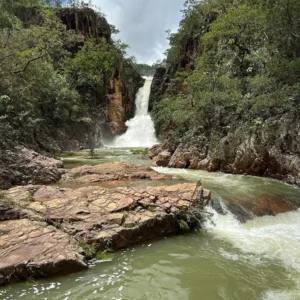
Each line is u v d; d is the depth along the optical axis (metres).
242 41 20.86
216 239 7.69
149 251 6.86
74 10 46.81
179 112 21.19
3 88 19.28
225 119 16.75
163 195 9.05
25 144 18.06
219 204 9.51
